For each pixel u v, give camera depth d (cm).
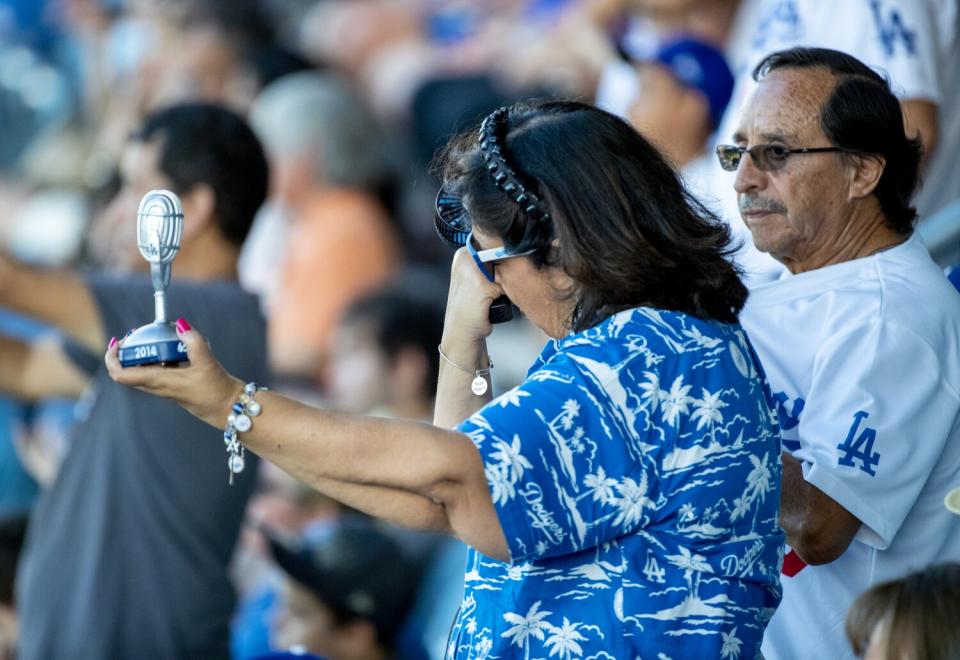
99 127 2344
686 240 657
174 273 1111
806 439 798
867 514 782
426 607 1395
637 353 641
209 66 2188
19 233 2153
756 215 845
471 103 2003
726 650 645
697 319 659
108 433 1064
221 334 1064
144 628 1065
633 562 639
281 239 1923
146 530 1066
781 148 832
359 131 1958
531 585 647
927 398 798
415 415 1600
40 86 2455
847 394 794
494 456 613
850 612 659
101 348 1021
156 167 1104
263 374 1100
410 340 1602
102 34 2398
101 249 1673
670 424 636
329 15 2364
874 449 785
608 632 640
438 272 1955
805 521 781
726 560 647
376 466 611
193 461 1070
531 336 1792
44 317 1002
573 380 634
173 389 616
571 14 1862
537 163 653
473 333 755
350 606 1233
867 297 818
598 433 628
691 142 1310
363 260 1897
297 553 1241
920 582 646
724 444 644
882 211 838
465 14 2211
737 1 1454
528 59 1925
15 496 1533
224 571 1098
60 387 1187
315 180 1941
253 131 1127
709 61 1305
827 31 1052
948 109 1091
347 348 1614
